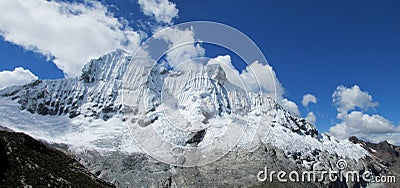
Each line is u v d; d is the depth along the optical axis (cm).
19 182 7925
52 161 10369
